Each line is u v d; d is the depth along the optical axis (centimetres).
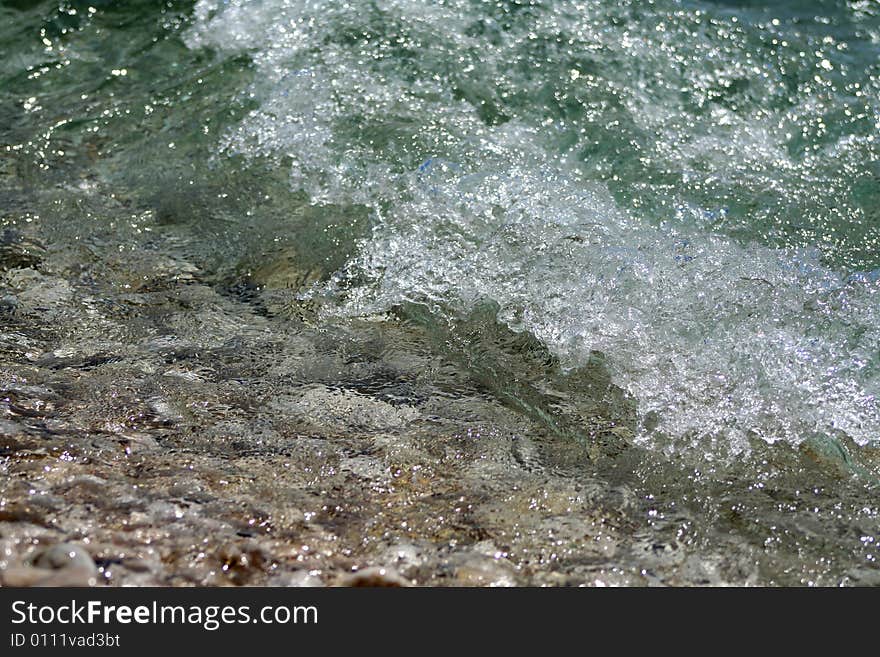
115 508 214
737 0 431
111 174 359
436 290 306
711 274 300
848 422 259
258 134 372
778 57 399
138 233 333
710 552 221
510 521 225
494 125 371
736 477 244
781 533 228
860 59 400
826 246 322
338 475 234
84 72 405
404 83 389
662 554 220
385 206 337
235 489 225
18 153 366
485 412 263
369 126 370
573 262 306
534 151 359
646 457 249
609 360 279
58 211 340
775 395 265
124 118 384
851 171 355
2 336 276
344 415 257
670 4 423
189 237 332
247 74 399
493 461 244
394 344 289
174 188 353
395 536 217
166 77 401
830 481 244
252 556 207
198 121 380
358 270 317
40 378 259
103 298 301
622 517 229
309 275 316
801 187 348
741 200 341
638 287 295
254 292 309
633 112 377
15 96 395
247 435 245
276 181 353
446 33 409
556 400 268
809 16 423
